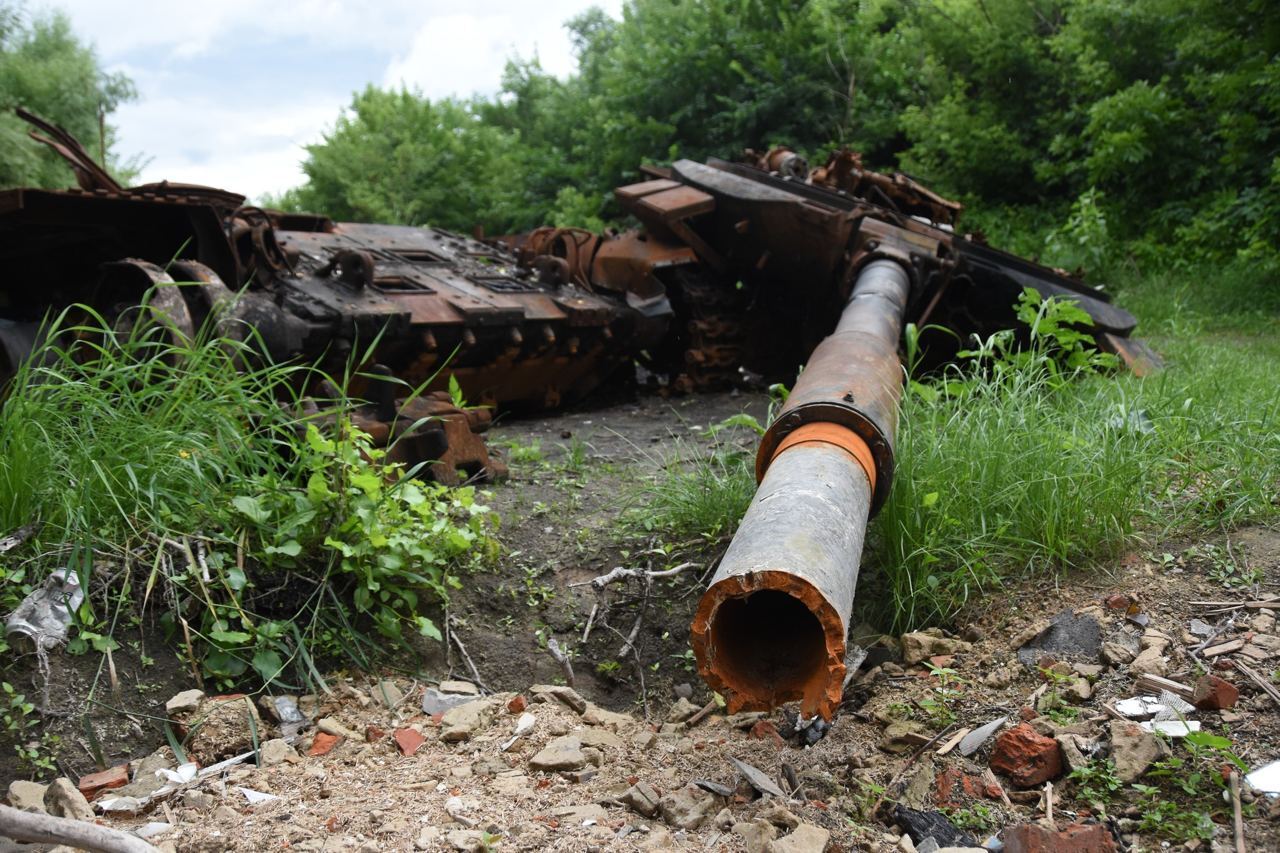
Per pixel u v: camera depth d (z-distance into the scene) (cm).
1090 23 2014
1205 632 390
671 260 1016
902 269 839
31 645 382
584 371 982
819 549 307
